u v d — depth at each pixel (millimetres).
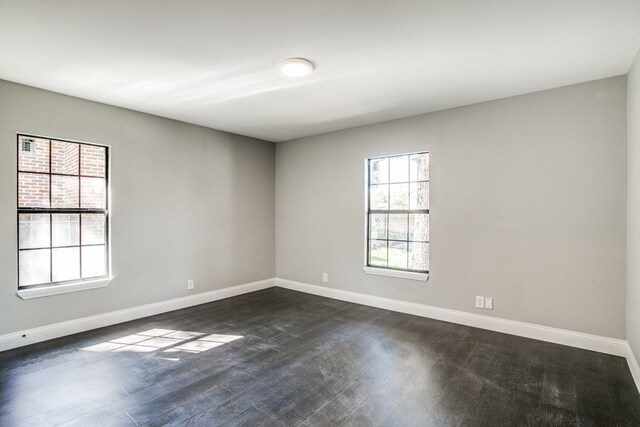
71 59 2551
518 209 3301
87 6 1867
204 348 3027
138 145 3848
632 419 1996
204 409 2096
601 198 2895
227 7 1884
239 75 2846
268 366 2676
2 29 2109
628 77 2738
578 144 2996
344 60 2568
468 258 3605
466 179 3611
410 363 2725
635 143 2490
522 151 3275
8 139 2975
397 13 1947
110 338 3250
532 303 3232
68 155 3387
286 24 2074
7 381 2414
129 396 2234
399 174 4234
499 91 3201
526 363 2705
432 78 2902
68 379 2449
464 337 3271
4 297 2965
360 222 4508
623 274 2805
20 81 2979
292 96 3359
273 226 5492
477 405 2141
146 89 3168
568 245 3047
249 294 5004
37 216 3195
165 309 4102
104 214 3635
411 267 4117
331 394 2270
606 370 2572
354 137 4559
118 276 3695
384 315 3990
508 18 1995
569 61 2564
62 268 3352
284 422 1972
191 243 4383
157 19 2012
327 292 4867
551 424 1955
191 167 4379
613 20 2004
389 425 1941
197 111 3859
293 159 5289
